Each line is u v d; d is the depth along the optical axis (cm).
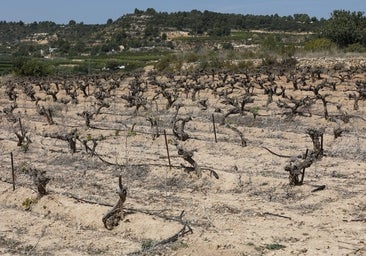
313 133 2125
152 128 2853
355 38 7569
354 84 4716
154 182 1931
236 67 6431
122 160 2238
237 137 2681
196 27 16275
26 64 7700
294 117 3181
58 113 3912
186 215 1537
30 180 2000
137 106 3503
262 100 4028
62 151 2430
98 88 5059
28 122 3409
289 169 1778
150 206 1639
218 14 17312
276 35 13638
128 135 2725
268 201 1689
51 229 1458
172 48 13175
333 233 1378
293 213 1559
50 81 6081
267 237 1348
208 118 3306
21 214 1583
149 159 2233
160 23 17062
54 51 14512
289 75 5334
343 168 2030
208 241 1296
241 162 2175
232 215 1542
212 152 2384
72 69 9025
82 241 1366
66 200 1659
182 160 2200
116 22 18212
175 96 3803
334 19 7894
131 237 1404
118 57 11150
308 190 1745
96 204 1606
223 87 4759
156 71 6881
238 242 1295
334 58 6247
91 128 3027
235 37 13488
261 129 2814
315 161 2109
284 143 2531
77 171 2123
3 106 4597
